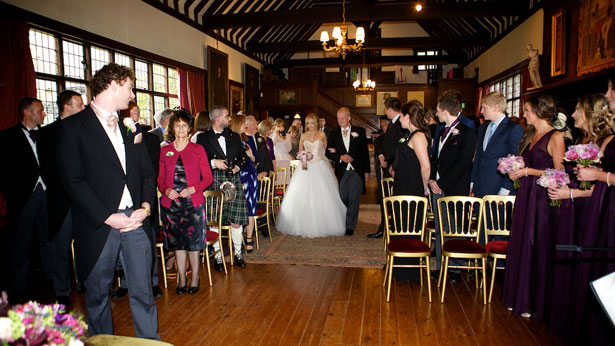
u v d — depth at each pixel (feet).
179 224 10.69
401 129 15.37
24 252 10.96
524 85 31.86
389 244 10.82
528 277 9.27
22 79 17.28
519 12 31.78
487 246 10.56
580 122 8.13
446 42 44.55
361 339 8.48
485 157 11.55
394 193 12.24
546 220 8.98
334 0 47.88
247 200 14.69
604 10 20.03
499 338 8.49
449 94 11.23
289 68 62.28
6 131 10.93
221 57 38.86
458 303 10.38
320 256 14.46
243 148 13.24
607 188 7.18
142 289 7.22
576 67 23.08
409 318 9.48
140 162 7.26
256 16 35.32
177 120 10.54
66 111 10.53
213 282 12.01
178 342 8.38
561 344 8.21
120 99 6.82
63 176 6.33
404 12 33.35
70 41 21.08
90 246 6.59
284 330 8.91
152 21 27.71
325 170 17.83
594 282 4.18
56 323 3.42
